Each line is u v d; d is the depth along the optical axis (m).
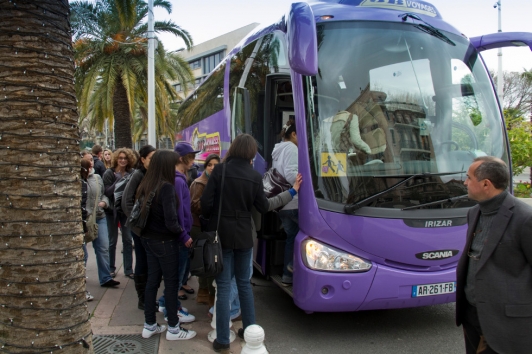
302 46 3.77
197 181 5.23
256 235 5.32
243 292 4.12
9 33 2.65
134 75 16.98
